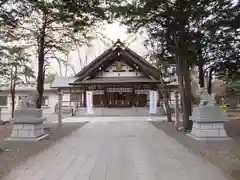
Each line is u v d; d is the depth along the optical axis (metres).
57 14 11.96
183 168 6.34
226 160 7.15
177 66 14.61
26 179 5.47
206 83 14.45
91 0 9.03
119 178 5.52
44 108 40.16
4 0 8.19
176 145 9.73
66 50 15.73
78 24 11.31
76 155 7.92
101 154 8.07
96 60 36.12
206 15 11.62
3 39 14.09
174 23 12.14
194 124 11.49
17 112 10.70
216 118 10.61
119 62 37.03
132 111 33.41
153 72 25.81
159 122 21.09
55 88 39.69
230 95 31.83
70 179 5.46
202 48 12.68
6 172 6.02
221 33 12.32
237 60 13.40
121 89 36.47
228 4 11.42
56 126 17.92
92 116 31.67
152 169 6.25
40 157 7.62
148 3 11.20
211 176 5.64
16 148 9.16
